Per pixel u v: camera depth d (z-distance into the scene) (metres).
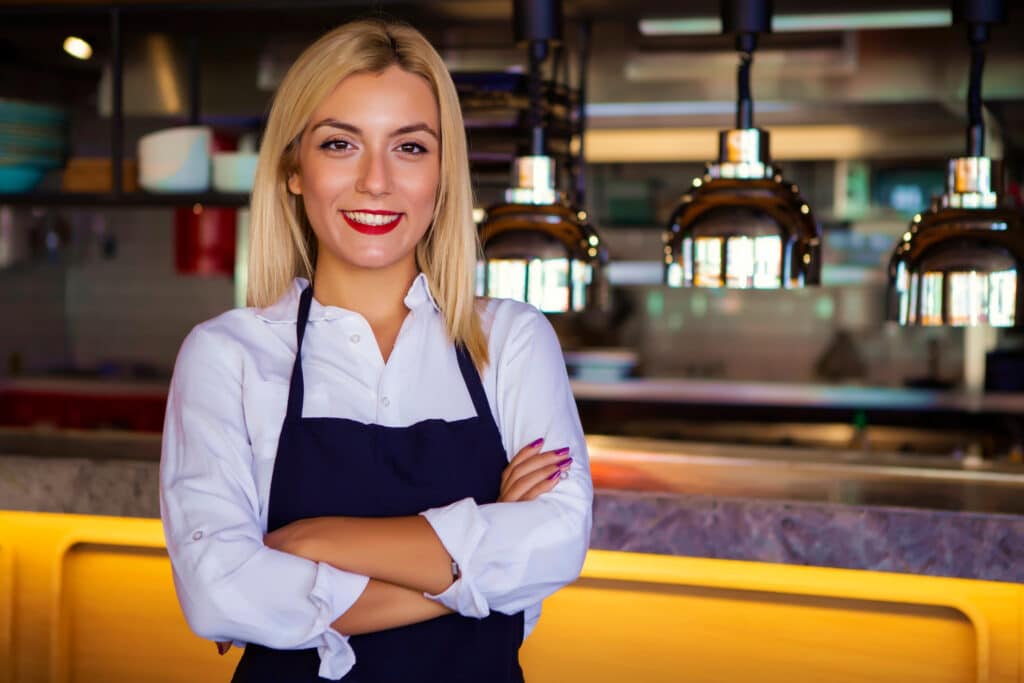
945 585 1.85
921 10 2.81
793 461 2.47
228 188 2.84
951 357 5.20
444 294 1.47
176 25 2.93
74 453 2.19
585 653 2.01
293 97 1.42
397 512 1.38
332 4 2.62
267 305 1.51
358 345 1.43
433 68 1.42
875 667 1.90
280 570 1.29
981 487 2.02
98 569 2.19
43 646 2.19
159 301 5.80
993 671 1.83
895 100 3.52
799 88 3.54
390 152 1.39
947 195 2.03
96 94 3.58
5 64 3.43
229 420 1.41
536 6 2.20
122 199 2.86
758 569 1.92
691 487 1.98
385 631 1.35
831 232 4.77
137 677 2.17
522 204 2.19
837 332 5.37
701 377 5.47
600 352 5.49
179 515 1.36
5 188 2.87
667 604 1.98
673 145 4.18
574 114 2.98
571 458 1.43
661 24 3.12
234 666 2.14
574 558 1.37
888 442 4.55
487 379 1.48
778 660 1.94
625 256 5.16
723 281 2.04
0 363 5.73
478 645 1.38
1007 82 3.38
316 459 1.38
